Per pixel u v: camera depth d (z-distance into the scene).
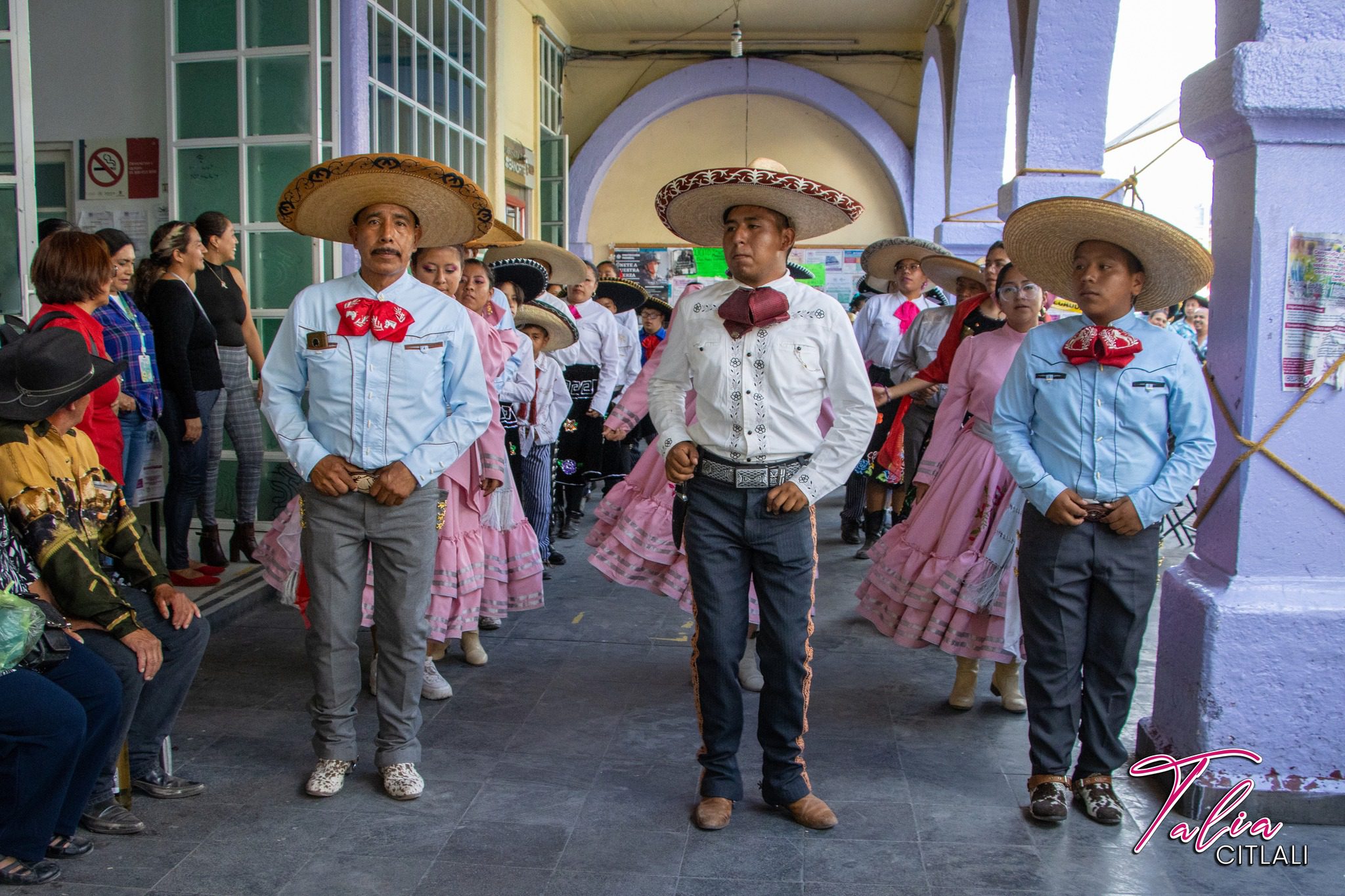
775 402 2.85
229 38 5.92
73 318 3.70
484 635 4.77
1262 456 3.07
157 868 2.72
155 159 6.23
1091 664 3.05
